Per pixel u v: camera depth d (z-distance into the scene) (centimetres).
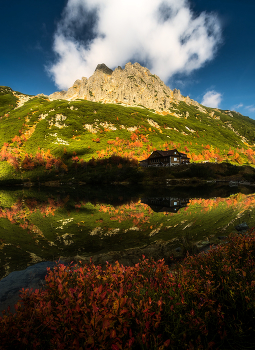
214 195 3444
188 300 290
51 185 8494
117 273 341
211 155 12406
